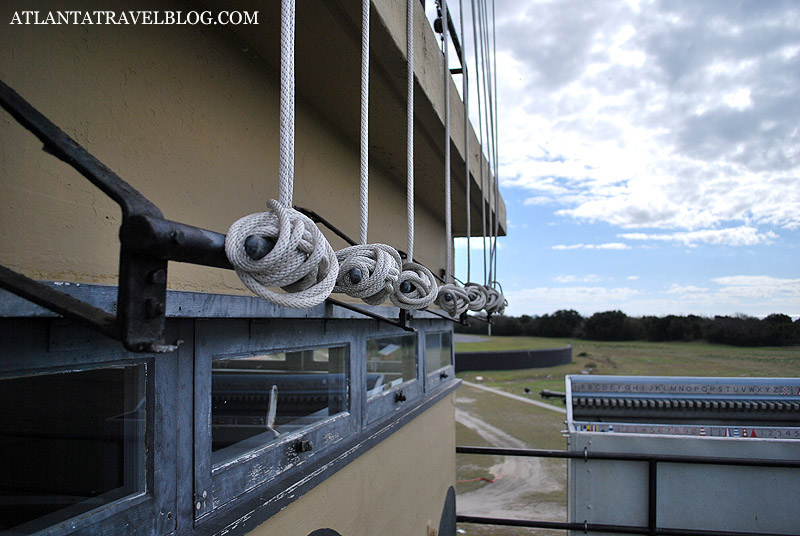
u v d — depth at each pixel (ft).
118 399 3.86
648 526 12.96
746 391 16.67
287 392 6.26
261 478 5.42
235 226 2.64
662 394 17.07
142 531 3.93
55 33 3.59
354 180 8.96
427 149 9.46
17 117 2.44
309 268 2.81
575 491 13.39
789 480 12.55
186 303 4.07
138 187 4.26
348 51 5.98
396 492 9.55
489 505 25.81
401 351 11.13
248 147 5.82
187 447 4.44
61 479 3.47
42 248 3.40
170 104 4.65
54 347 3.32
